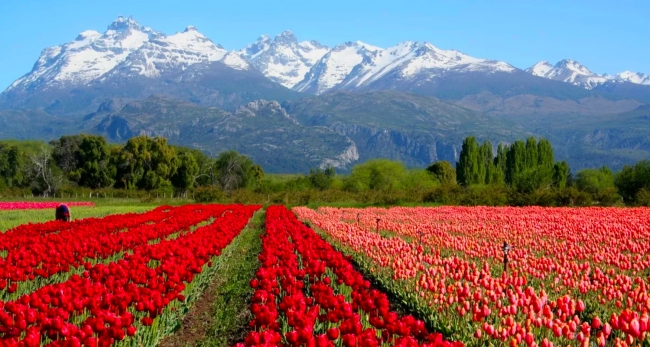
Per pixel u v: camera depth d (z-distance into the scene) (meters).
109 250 22.00
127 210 57.44
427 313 14.70
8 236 24.75
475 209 52.47
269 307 12.69
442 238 25.88
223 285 20.30
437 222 40.25
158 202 78.62
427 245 25.89
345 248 25.73
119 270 15.96
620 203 65.00
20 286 16.88
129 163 107.25
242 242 32.50
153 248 20.06
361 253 23.45
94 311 12.20
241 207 55.28
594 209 50.28
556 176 96.62
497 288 14.44
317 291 14.55
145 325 12.88
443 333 13.22
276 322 11.86
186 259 18.08
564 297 12.73
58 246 20.52
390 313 11.49
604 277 15.67
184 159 108.50
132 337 12.05
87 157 107.56
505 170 117.06
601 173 97.06
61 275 18.39
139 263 17.20
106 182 106.81
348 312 12.04
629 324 11.02
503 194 67.50
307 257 19.36
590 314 14.72
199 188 79.44
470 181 110.44
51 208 63.34
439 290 14.86
